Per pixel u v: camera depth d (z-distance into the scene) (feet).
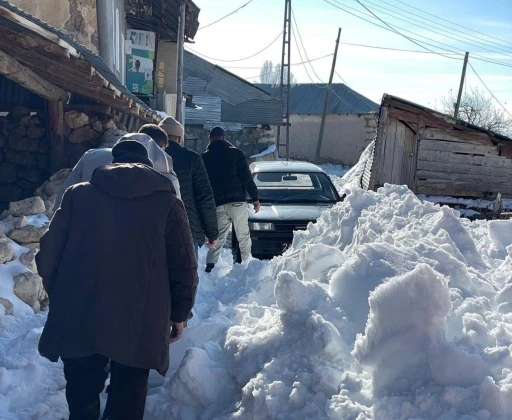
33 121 28.78
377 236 15.65
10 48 20.06
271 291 18.01
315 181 35.76
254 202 26.94
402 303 9.97
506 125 163.84
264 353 11.62
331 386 10.17
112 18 49.98
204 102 118.11
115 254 10.09
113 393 10.51
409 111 51.42
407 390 9.50
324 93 157.58
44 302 17.94
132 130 40.68
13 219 19.30
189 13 72.02
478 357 9.16
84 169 13.70
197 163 19.15
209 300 20.22
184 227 10.56
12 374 12.39
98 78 22.85
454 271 12.78
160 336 10.18
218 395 11.78
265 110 120.47
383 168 51.78
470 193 52.31
